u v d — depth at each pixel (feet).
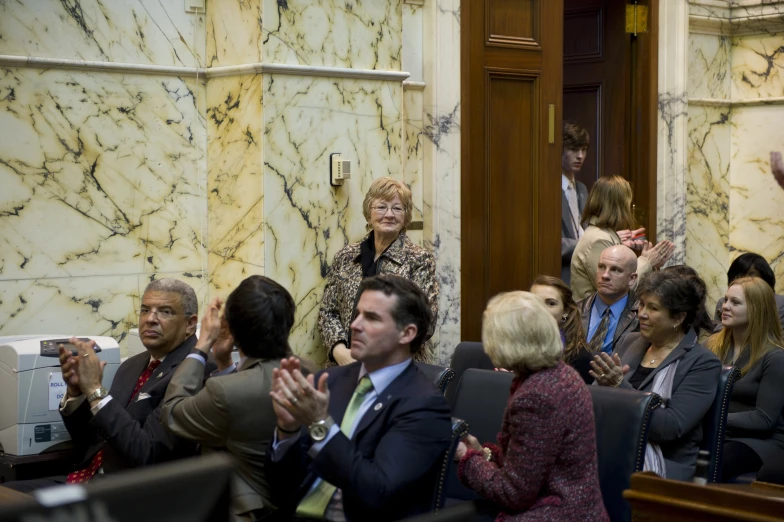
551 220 21.54
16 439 12.63
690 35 24.71
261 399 10.06
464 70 20.26
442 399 9.54
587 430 9.57
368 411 9.64
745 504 8.03
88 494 3.43
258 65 16.33
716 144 25.45
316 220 17.11
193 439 10.32
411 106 19.74
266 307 10.30
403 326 9.71
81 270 16.28
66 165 16.08
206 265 17.54
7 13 15.46
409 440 9.18
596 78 24.47
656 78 23.77
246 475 10.11
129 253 16.76
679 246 24.27
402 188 16.14
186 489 3.66
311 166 17.02
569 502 9.44
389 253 16.06
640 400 10.82
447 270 20.04
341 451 8.82
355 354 9.71
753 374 14.79
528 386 9.55
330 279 16.76
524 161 21.30
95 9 16.28
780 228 24.91
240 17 16.80
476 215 20.62
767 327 14.89
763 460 14.26
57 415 12.83
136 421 11.03
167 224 17.13
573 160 22.76
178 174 17.22
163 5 16.96
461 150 20.24
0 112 15.44
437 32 19.74
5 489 9.55
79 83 16.15
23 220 15.71
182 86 17.22
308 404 8.85
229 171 17.10
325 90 17.15
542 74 21.38
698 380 12.48
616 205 18.49
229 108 17.07
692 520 8.31
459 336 20.22
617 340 15.56
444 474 9.52
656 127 23.85
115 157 16.57
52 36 15.89
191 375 11.05
